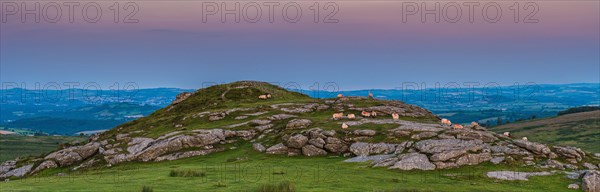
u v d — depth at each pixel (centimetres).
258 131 9475
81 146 9344
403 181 5312
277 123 10038
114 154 8606
